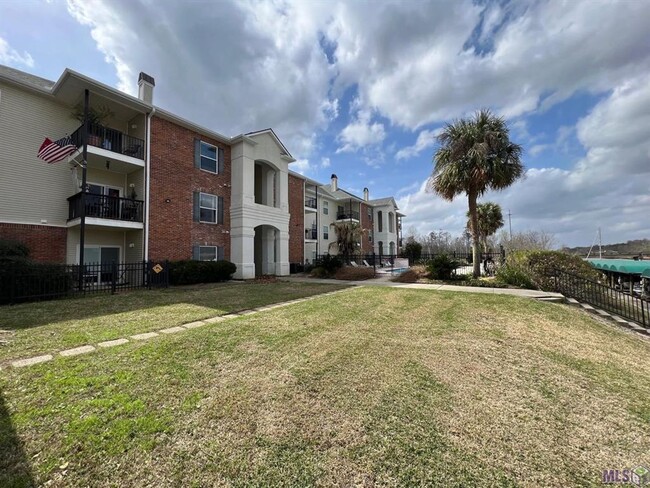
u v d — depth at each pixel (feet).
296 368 12.60
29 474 6.70
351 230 87.56
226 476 6.73
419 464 7.17
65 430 8.21
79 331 17.72
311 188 88.07
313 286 41.09
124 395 10.11
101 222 36.76
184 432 8.21
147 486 6.44
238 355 13.96
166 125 45.16
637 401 10.91
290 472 6.87
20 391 10.31
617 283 49.44
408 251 105.09
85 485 6.45
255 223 56.08
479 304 27.09
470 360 14.28
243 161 54.39
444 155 45.29
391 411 9.52
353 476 6.79
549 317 23.38
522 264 38.78
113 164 41.04
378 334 17.83
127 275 41.39
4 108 34.27
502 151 43.32
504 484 6.62
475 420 9.18
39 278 28.37
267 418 8.95
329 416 9.14
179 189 46.55
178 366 12.57
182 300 28.86
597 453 7.80
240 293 33.96
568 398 10.94
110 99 38.70
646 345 19.76
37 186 36.45
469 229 94.99
